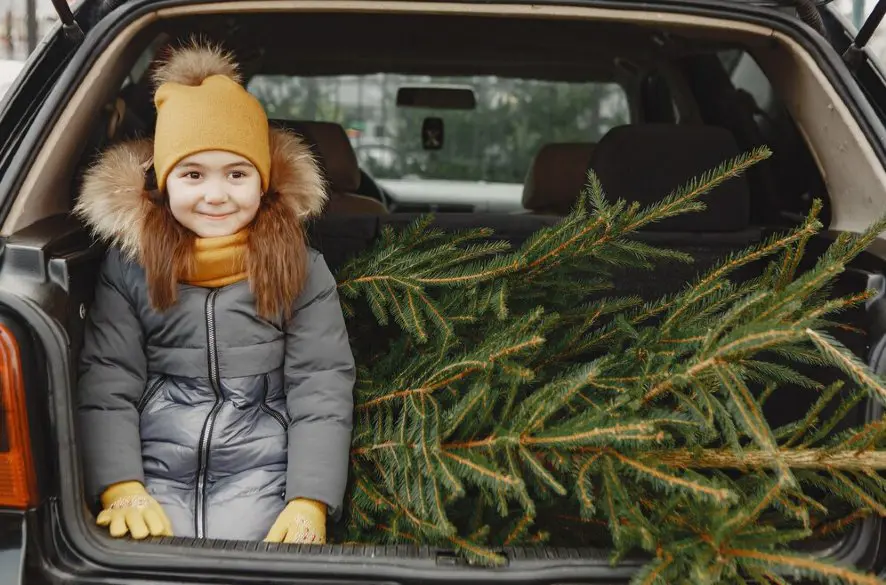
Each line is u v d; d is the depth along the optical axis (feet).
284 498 4.50
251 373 4.57
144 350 4.61
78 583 3.60
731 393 3.70
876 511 3.97
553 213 9.48
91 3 4.96
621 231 4.67
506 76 10.64
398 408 4.78
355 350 5.46
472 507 4.66
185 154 4.27
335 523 4.75
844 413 4.00
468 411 4.07
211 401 4.57
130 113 6.01
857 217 5.15
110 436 4.29
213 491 4.47
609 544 4.55
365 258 5.17
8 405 3.49
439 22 8.29
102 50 4.76
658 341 4.42
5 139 4.54
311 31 8.59
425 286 4.76
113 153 4.51
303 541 4.17
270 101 10.59
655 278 5.66
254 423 4.60
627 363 4.51
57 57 4.86
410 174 11.55
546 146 9.34
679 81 8.89
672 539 3.86
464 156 11.52
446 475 3.91
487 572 3.72
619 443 3.79
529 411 4.01
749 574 3.78
